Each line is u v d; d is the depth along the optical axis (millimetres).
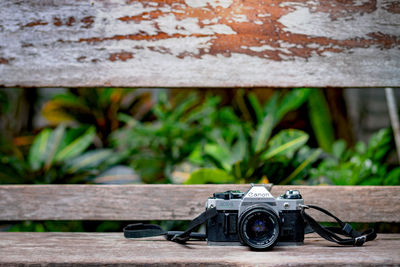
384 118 2918
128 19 1155
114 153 2162
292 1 1160
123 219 1132
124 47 1151
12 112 2793
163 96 2537
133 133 2166
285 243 1016
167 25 1154
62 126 2006
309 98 2375
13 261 916
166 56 1151
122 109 2625
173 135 2113
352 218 1127
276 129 2742
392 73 1151
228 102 2889
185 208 1135
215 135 2062
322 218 1128
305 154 1886
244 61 1151
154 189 1139
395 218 1124
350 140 2803
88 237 1090
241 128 1941
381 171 1768
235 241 1019
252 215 977
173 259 924
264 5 1160
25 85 1144
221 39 1153
